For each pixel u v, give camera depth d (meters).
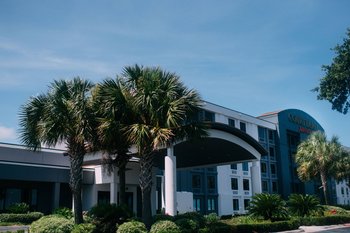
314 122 71.81
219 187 49.25
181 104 18.22
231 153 31.58
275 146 61.72
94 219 17.94
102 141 19.42
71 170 19.28
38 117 19.33
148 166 18.45
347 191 81.31
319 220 29.06
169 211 21.59
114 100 18.39
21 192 30.41
